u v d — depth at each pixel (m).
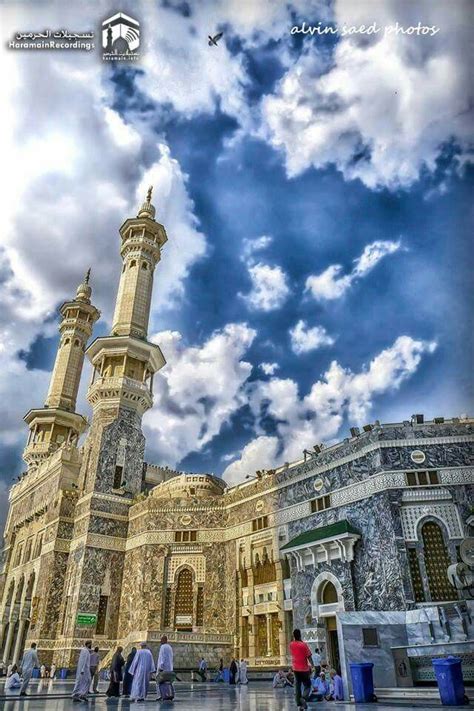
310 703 17.30
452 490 31.50
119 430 52.94
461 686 14.81
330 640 32.66
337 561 33.28
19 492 66.75
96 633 43.91
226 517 44.78
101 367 57.09
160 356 59.03
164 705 16.55
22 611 52.16
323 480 36.97
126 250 64.44
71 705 16.58
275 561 38.38
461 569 27.20
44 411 71.12
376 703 16.55
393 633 20.52
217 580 42.56
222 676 35.19
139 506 48.28
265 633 37.91
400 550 30.33
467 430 32.88
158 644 36.69
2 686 27.80
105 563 46.81
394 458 33.09
